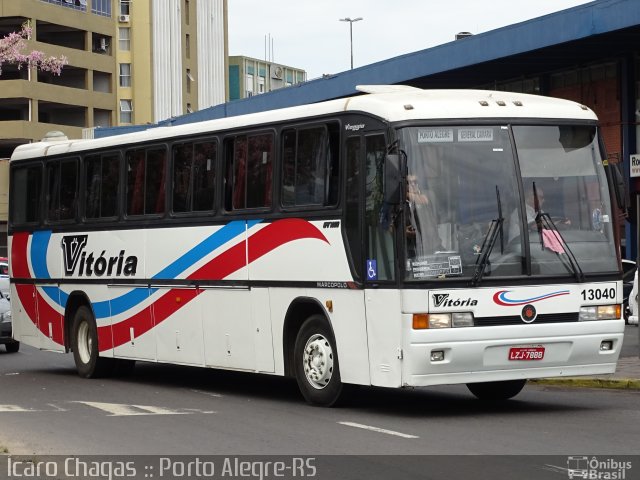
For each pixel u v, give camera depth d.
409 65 34.62
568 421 12.93
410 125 13.13
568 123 13.75
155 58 99.19
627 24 26.78
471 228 13.06
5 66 88.00
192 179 16.88
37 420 13.86
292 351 15.02
